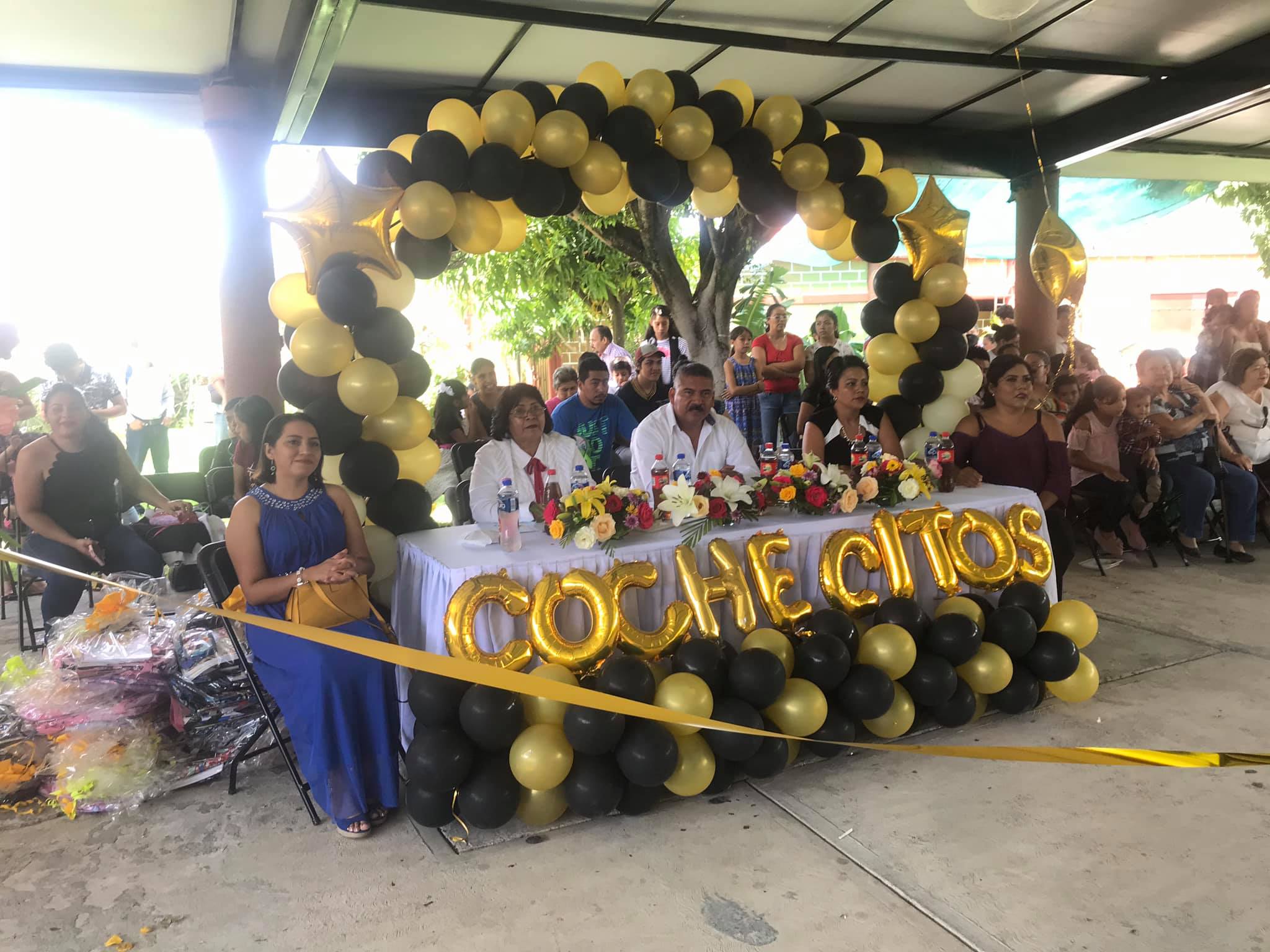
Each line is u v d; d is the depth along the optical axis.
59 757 3.23
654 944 2.39
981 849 2.80
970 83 6.68
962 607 3.74
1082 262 5.63
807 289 15.99
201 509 5.86
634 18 5.29
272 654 3.06
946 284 4.82
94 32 4.99
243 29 5.03
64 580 4.69
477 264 11.30
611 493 3.47
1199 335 7.75
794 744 3.33
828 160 4.52
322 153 3.48
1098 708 3.85
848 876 2.68
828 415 4.73
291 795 3.31
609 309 11.98
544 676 2.96
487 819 2.86
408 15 4.98
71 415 4.75
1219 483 6.21
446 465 6.12
